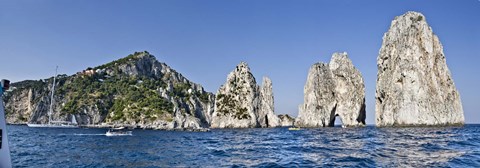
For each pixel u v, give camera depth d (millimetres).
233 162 28109
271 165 24531
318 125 188875
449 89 139000
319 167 22547
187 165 27359
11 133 101938
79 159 32594
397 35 147125
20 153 37844
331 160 25859
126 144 58250
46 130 140875
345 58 195000
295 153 33188
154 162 29844
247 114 195250
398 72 142500
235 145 51094
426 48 139625
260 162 27047
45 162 29906
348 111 189000
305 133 97688
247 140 67188
